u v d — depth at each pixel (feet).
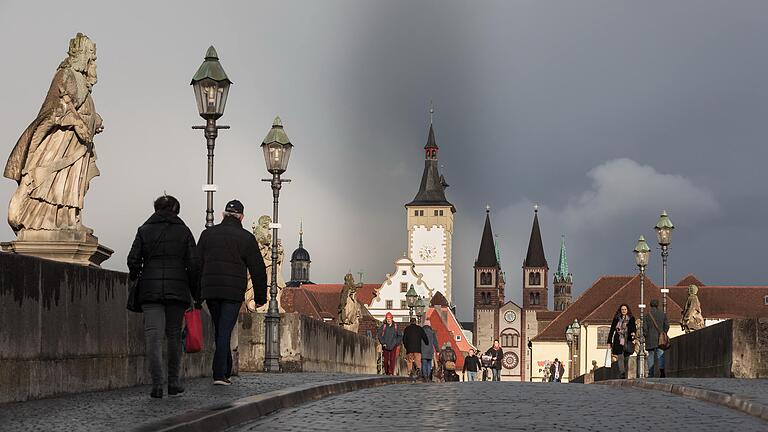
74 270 49.32
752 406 48.55
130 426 35.55
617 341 116.78
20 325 44.04
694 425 43.34
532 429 41.63
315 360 107.65
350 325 159.74
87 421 37.19
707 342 101.96
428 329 125.29
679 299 456.86
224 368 57.88
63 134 61.26
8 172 60.85
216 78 74.33
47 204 60.90
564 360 467.11
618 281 479.82
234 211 57.82
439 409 51.34
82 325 50.11
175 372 48.11
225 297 56.80
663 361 112.47
